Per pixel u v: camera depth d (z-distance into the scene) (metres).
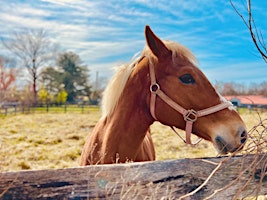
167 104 1.69
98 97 34.69
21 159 5.12
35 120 12.77
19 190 0.86
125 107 1.81
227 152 1.59
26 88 28.97
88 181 0.93
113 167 0.98
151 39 1.70
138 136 1.83
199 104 1.65
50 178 0.90
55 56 32.88
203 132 1.69
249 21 1.19
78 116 15.76
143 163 1.02
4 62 26.41
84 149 2.33
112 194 0.94
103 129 1.98
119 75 1.90
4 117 13.88
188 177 1.04
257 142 1.11
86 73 37.12
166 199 0.98
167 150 6.04
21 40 28.03
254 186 1.13
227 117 1.65
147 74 1.76
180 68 1.68
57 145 6.83
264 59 1.21
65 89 35.69
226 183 1.09
